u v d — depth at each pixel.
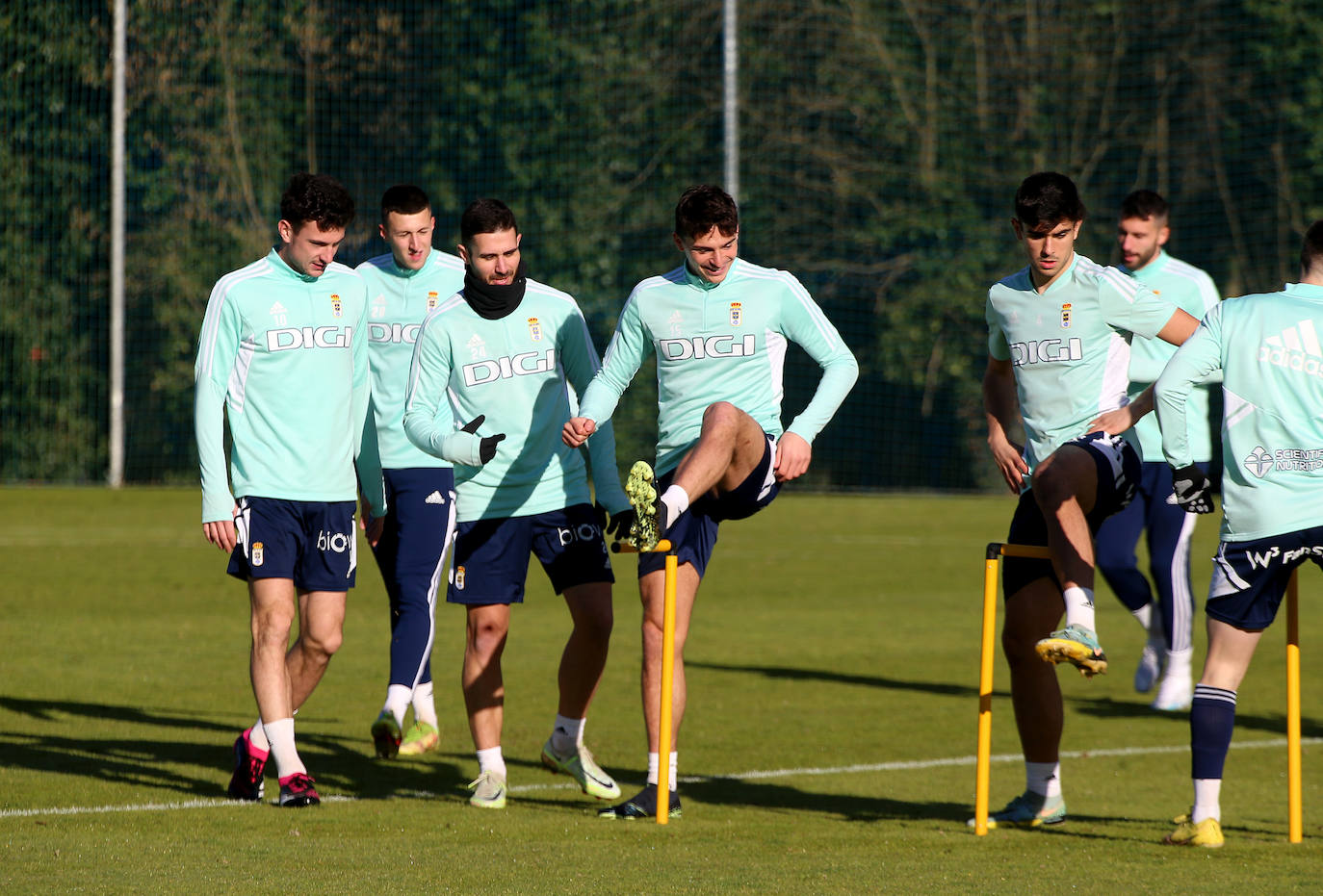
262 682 19.77
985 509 81.38
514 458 20.38
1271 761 24.05
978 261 99.31
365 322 20.83
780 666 33.72
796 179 98.56
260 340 19.80
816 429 19.66
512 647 35.62
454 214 97.19
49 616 39.53
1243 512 17.72
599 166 96.31
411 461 24.38
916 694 30.30
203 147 94.75
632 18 97.25
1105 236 100.06
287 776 19.70
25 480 90.50
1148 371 28.56
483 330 20.34
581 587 20.59
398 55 97.81
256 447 19.88
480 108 97.19
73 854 16.62
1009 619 19.67
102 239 92.12
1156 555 29.23
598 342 93.94
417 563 24.03
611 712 27.84
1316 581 52.41
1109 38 100.56
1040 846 17.77
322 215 19.62
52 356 91.19
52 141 91.62
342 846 17.30
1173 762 24.23
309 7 96.75
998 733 26.45
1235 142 97.69
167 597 44.06
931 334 98.50
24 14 91.12
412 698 24.11
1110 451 19.23
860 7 100.12
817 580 51.19
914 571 54.00
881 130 100.31
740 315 20.09
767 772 22.92
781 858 16.84
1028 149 100.62
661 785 18.91
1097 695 31.20
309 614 20.64
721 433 19.00
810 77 99.25
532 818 19.27
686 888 15.31
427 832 18.23
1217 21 97.94
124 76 87.44
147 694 28.62
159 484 90.69
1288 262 96.69
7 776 21.28
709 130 97.00
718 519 20.44
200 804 19.77
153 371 91.69
